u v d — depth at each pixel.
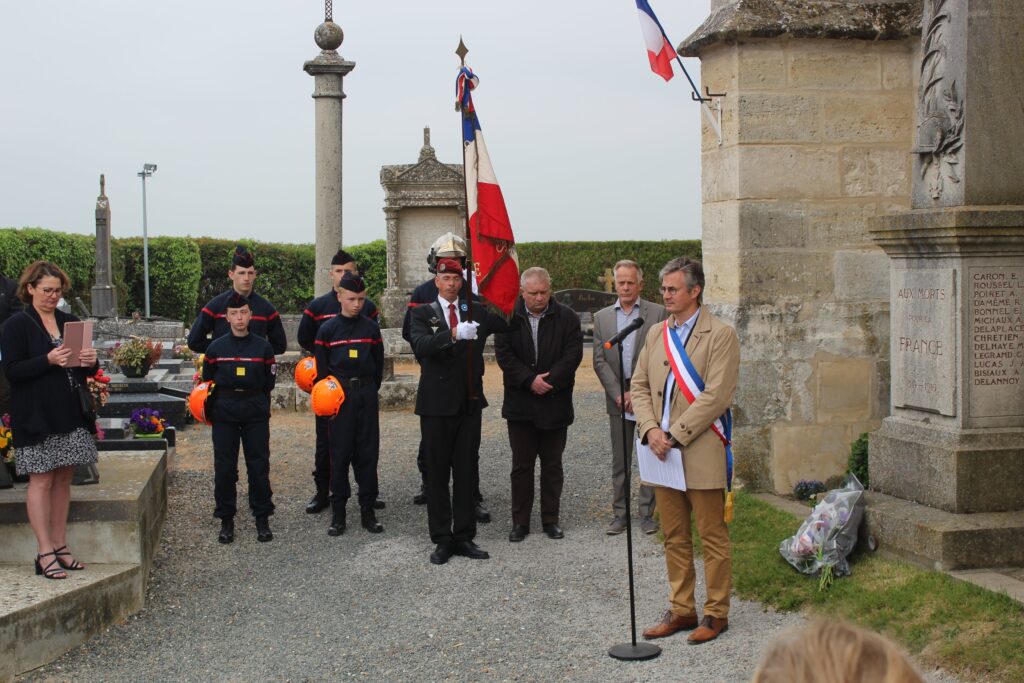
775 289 7.95
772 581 5.93
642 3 7.74
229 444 7.57
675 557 5.52
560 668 5.16
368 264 30.08
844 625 1.33
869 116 8.01
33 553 6.12
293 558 7.19
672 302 5.41
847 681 1.24
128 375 13.28
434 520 7.02
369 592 6.47
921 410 6.16
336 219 14.59
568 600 6.18
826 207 7.99
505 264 7.07
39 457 5.71
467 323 6.83
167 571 6.92
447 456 7.02
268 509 7.68
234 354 7.57
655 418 5.47
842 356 8.09
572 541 7.39
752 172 7.85
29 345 5.68
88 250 25.58
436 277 7.27
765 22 7.69
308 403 14.02
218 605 6.29
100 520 6.16
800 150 7.91
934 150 6.10
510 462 10.32
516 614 5.98
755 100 7.81
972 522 5.61
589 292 23.27
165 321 23.22
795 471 8.06
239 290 8.44
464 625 5.85
